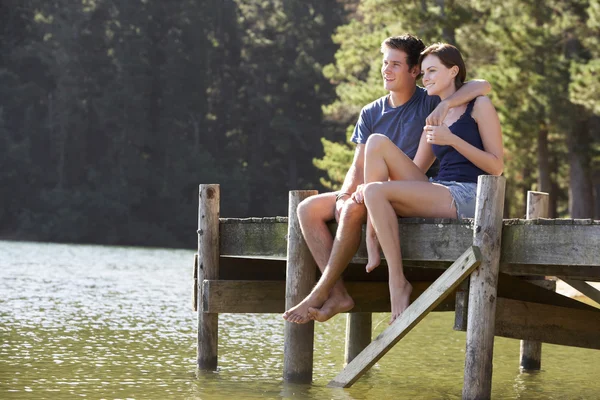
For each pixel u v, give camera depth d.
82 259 43.12
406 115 9.90
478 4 43.28
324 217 9.27
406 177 8.88
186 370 10.84
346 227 8.76
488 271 7.87
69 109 86.00
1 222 83.06
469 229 8.09
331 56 92.81
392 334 8.59
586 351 14.09
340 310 9.00
